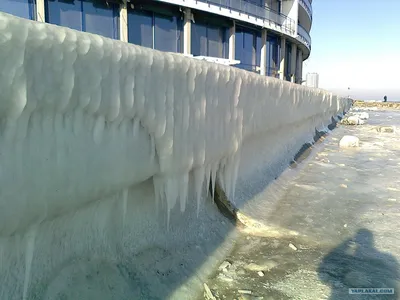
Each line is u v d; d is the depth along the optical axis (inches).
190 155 113.1
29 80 58.6
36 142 62.3
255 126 185.2
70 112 68.4
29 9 436.1
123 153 84.3
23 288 69.4
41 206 65.2
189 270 112.8
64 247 82.2
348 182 256.2
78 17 481.1
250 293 106.3
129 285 94.3
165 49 597.3
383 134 607.2
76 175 71.4
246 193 185.5
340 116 900.0
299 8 1048.2
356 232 159.5
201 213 141.9
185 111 107.4
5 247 64.6
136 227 106.9
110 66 75.1
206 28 665.6
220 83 130.7
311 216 179.6
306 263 127.5
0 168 56.6
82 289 82.7
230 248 138.4
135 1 534.6
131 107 83.0
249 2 717.3
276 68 894.4
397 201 208.5
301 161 323.3
